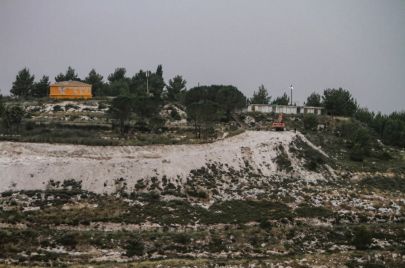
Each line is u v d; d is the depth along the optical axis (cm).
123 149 12700
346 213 10981
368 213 11181
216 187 11412
